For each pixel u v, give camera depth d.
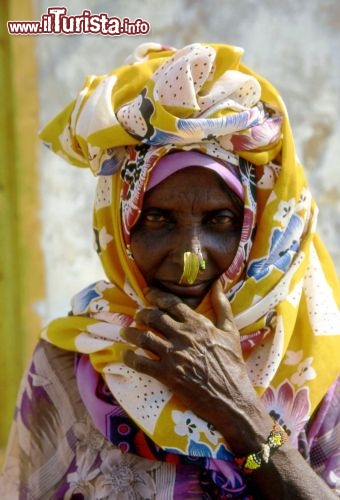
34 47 4.24
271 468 2.02
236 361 2.07
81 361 2.25
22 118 4.25
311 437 2.14
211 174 2.08
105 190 2.25
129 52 4.37
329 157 4.71
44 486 2.22
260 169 2.17
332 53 4.68
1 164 4.25
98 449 2.15
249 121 2.07
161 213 2.10
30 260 4.31
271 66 4.59
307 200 2.23
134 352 2.11
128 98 2.23
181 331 2.07
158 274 2.13
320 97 4.67
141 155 2.12
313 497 2.00
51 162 4.32
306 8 4.62
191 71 2.08
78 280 4.39
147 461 2.11
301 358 2.17
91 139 2.16
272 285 2.15
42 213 4.32
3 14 4.20
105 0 4.31
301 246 2.22
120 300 2.25
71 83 4.30
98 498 2.12
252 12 4.54
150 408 2.08
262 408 2.06
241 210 2.12
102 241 2.26
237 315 2.13
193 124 2.03
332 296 2.25
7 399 4.32
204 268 2.08
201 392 2.04
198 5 4.45
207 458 2.05
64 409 2.23
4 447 4.30
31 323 4.33
